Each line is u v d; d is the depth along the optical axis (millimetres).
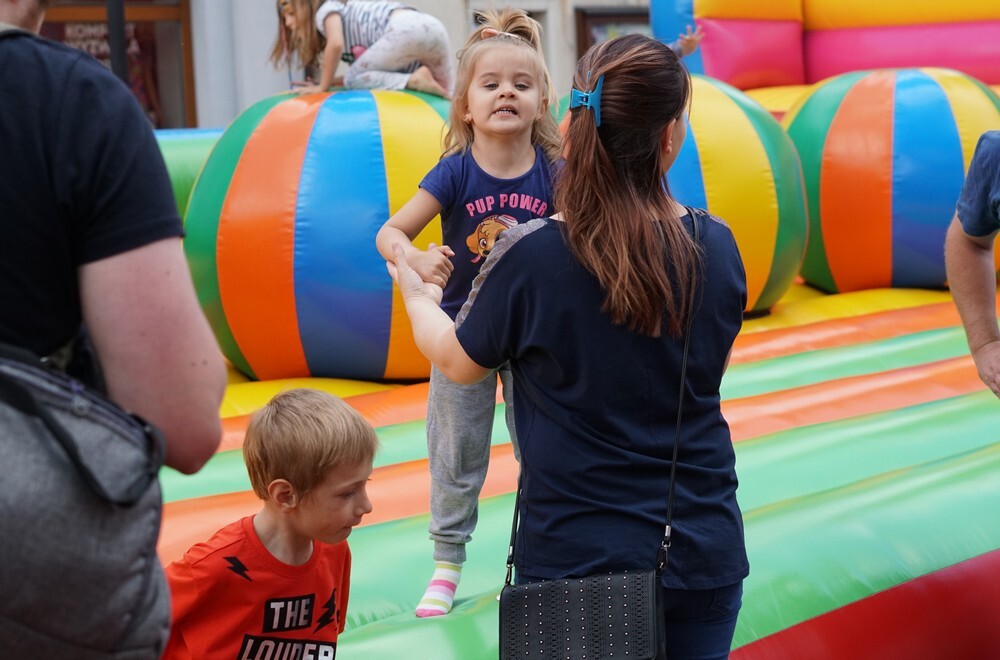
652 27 10031
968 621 3320
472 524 3186
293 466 2242
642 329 2061
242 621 2314
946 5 9984
